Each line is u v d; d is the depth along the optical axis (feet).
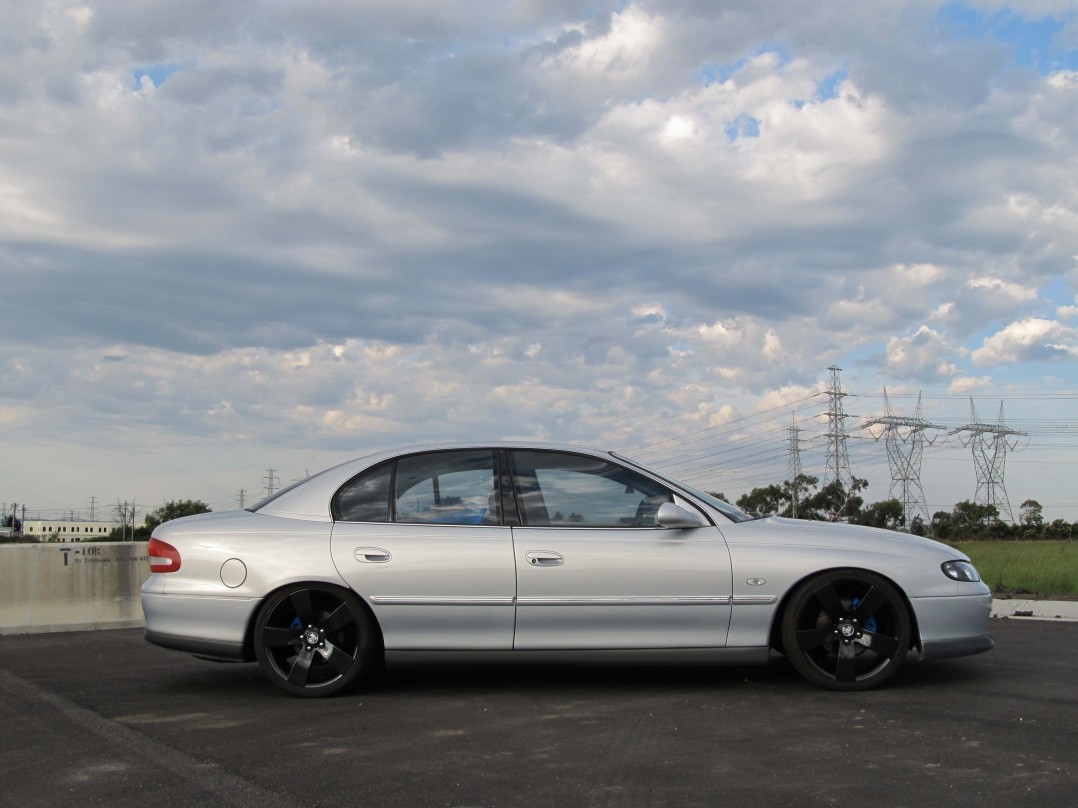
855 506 178.60
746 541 19.76
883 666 19.62
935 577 19.62
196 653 19.76
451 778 13.91
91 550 33.27
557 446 20.84
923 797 12.81
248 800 13.07
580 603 19.25
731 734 16.19
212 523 20.33
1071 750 15.01
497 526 19.85
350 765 14.64
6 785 13.92
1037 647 25.07
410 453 20.74
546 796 13.05
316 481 20.66
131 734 16.74
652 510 20.12
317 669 19.71
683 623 19.42
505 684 20.58
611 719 17.37
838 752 15.01
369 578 19.36
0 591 31.71
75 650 27.20
